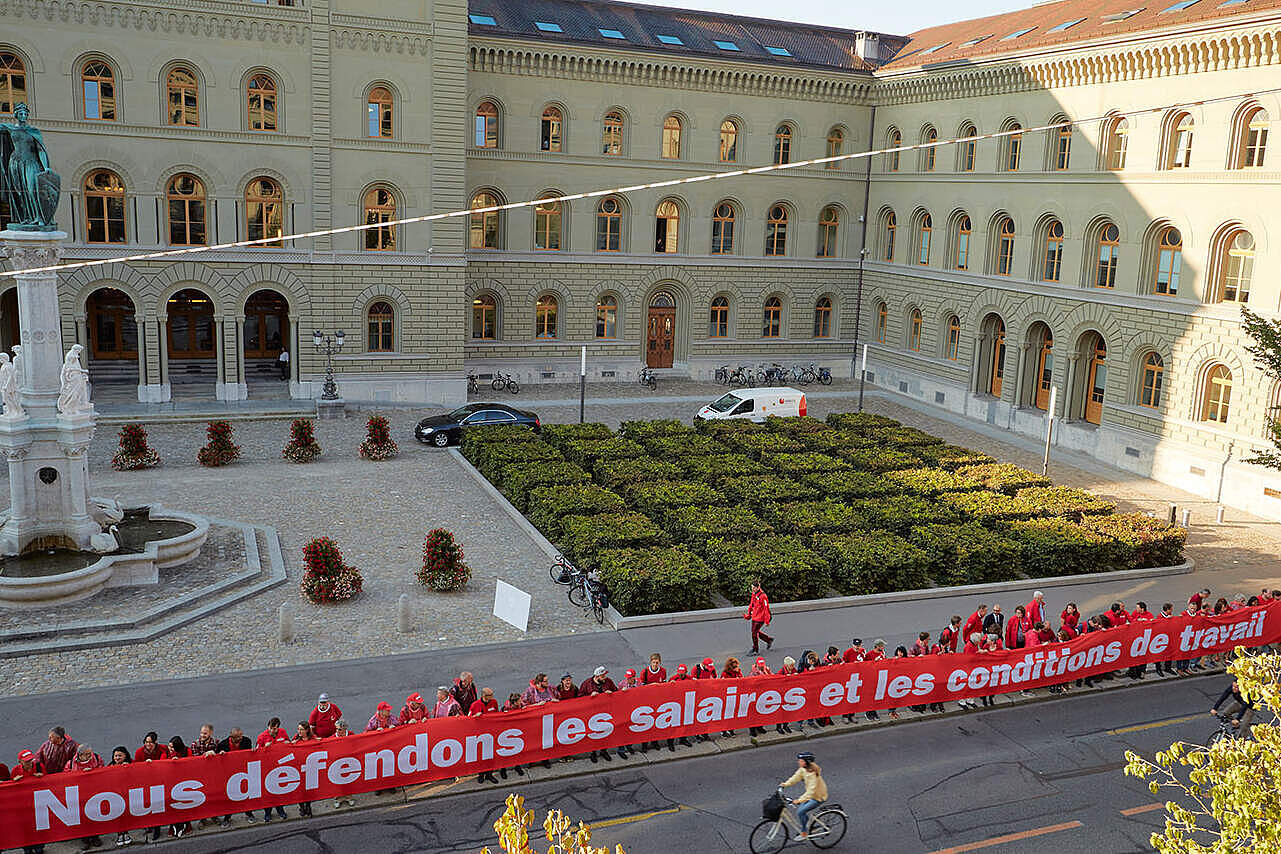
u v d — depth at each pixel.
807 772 16.38
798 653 23.62
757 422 45.19
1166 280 39.66
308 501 33.00
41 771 16.20
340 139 43.72
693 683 19.55
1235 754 10.42
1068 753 20.23
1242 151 36.47
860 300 58.72
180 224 42.62
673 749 19.81
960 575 28.08
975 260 49.38
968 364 49.91
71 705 20.00
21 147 24.88
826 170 56.72
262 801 16.92
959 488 34.16
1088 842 17.14
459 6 44.16
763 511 31.75
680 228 55.03
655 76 52.41
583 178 52.47
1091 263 42.97
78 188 40.84
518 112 50.62
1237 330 36.19
